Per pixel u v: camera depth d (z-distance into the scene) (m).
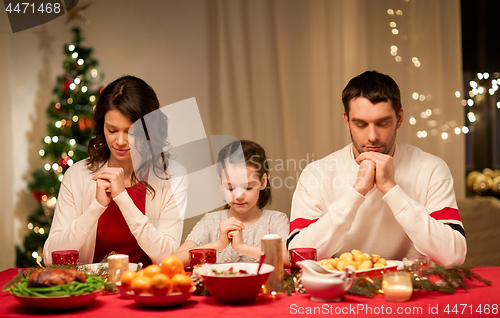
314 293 1.02
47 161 3.82
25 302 0.97
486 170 3.45
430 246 1.30
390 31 3.45
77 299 0.97
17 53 3.79
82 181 1.73
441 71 3.42
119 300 1.08
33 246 3.56
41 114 3.83
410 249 1.55
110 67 3.51
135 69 3.50
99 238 1.71
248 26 3.47
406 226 1.31
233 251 1.70
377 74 1.43
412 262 1.16
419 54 3.45
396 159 1.57
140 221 1.54
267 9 3.48
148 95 1.64
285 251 1.47
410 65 3.44
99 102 1.58
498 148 3.47
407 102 3.42
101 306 1.03
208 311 0.97
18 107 3.81
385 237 1.54
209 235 1.79
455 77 3.42
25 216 3.81
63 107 3.46
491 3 3.49
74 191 1.72
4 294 1.17
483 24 3.49
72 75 3.50
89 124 3.41
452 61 3.42
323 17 3.47
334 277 1.02
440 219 1.44
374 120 1.37
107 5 3.54
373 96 1.36
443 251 1.29
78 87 3.46
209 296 1.10
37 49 3.79
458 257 1.31
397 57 3.43
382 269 1.13
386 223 1.54
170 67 3.48
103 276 1.23
